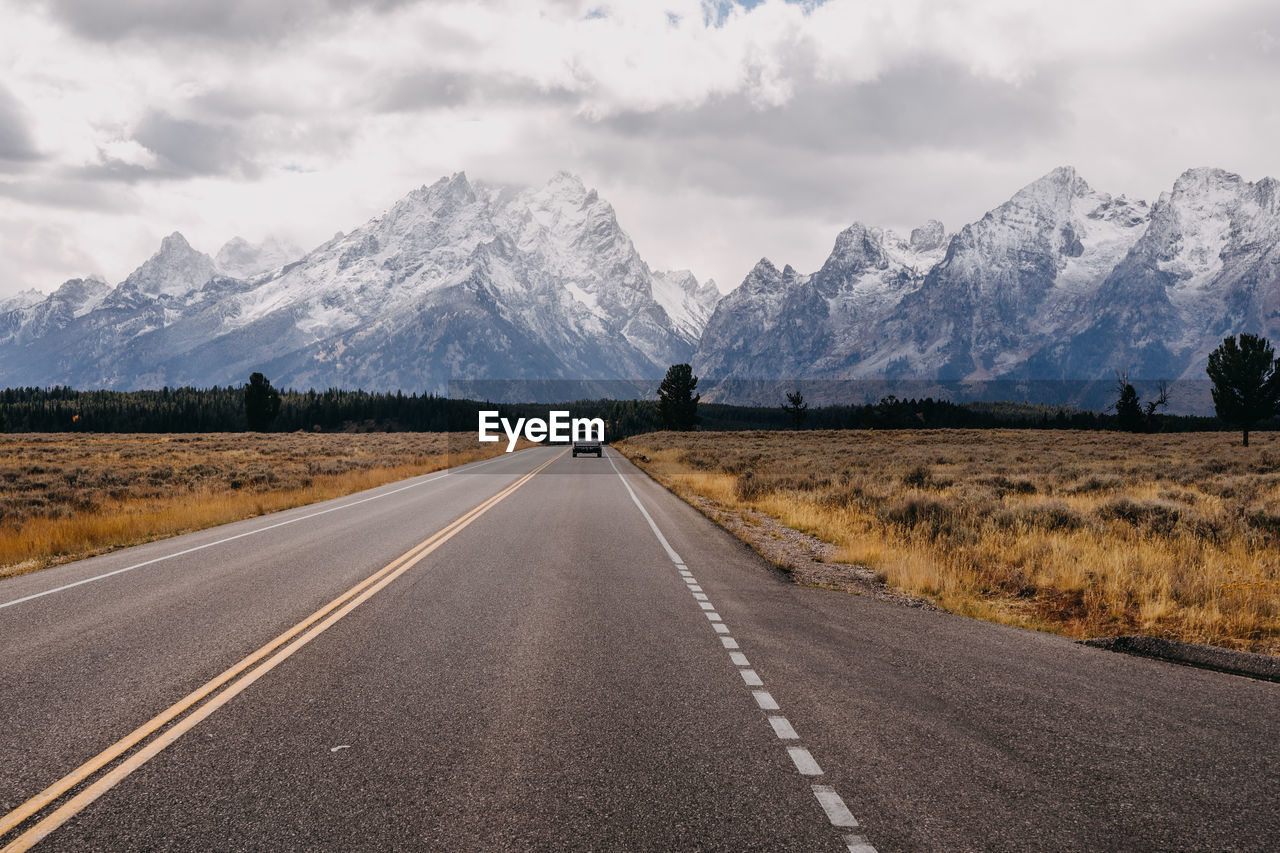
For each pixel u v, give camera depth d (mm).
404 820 3604
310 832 3486
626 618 7996
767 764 4309
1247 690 5867
